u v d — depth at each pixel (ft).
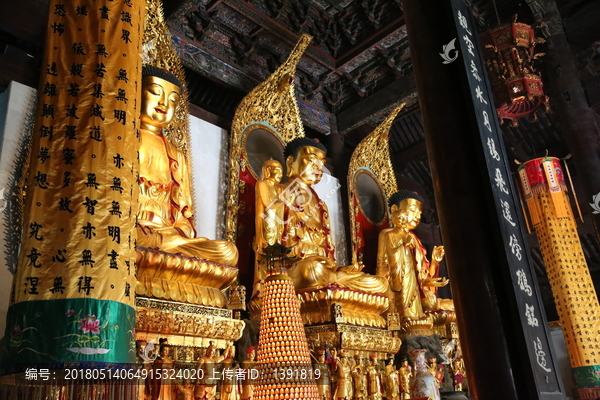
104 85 18.10
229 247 23.76
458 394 31.19
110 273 15.56
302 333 19.63
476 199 18.93
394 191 44.32
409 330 33.22
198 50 34.68
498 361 16.83
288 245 30.78
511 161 51.39
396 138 51.08
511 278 17.40
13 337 14.33
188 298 21.71
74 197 16.08
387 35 37.35
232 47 36.68
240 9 34.55
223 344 22.77
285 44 37.99
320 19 38.75
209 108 37.58
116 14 19.53
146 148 25.54
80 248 15.44
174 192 26.35
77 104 17.57
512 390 16.44
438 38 21.68
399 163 50.88
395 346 29.96
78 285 14.96
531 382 16.21
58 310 14.60
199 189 30.60
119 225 16.33
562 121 36.58
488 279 17.81
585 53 38.50
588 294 34.58
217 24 35.32
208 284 23.18
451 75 21.02
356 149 41.47
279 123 36.37
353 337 26.81
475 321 17.57
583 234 50.62
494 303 17.49
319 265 27.71
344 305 27.84
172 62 29.84
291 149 33.78
